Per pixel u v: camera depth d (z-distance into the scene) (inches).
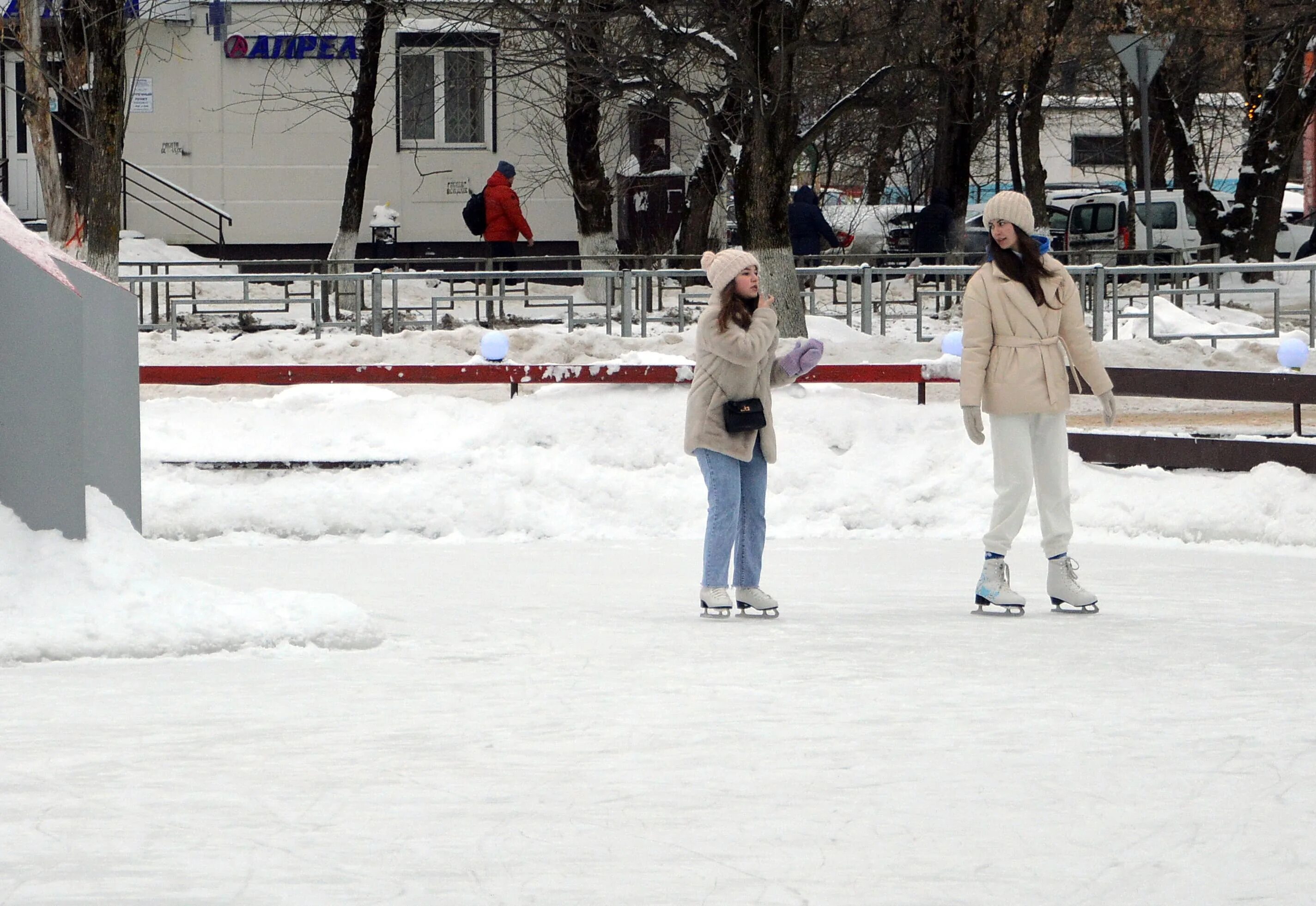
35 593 737.0
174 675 677.9
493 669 695.7
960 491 1337.4
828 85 2517.2
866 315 2356.1
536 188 3469.5
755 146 2241.6
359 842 427.8
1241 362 2068.2
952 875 401.4
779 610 901.2
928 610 896.3
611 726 573.9
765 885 394.0
